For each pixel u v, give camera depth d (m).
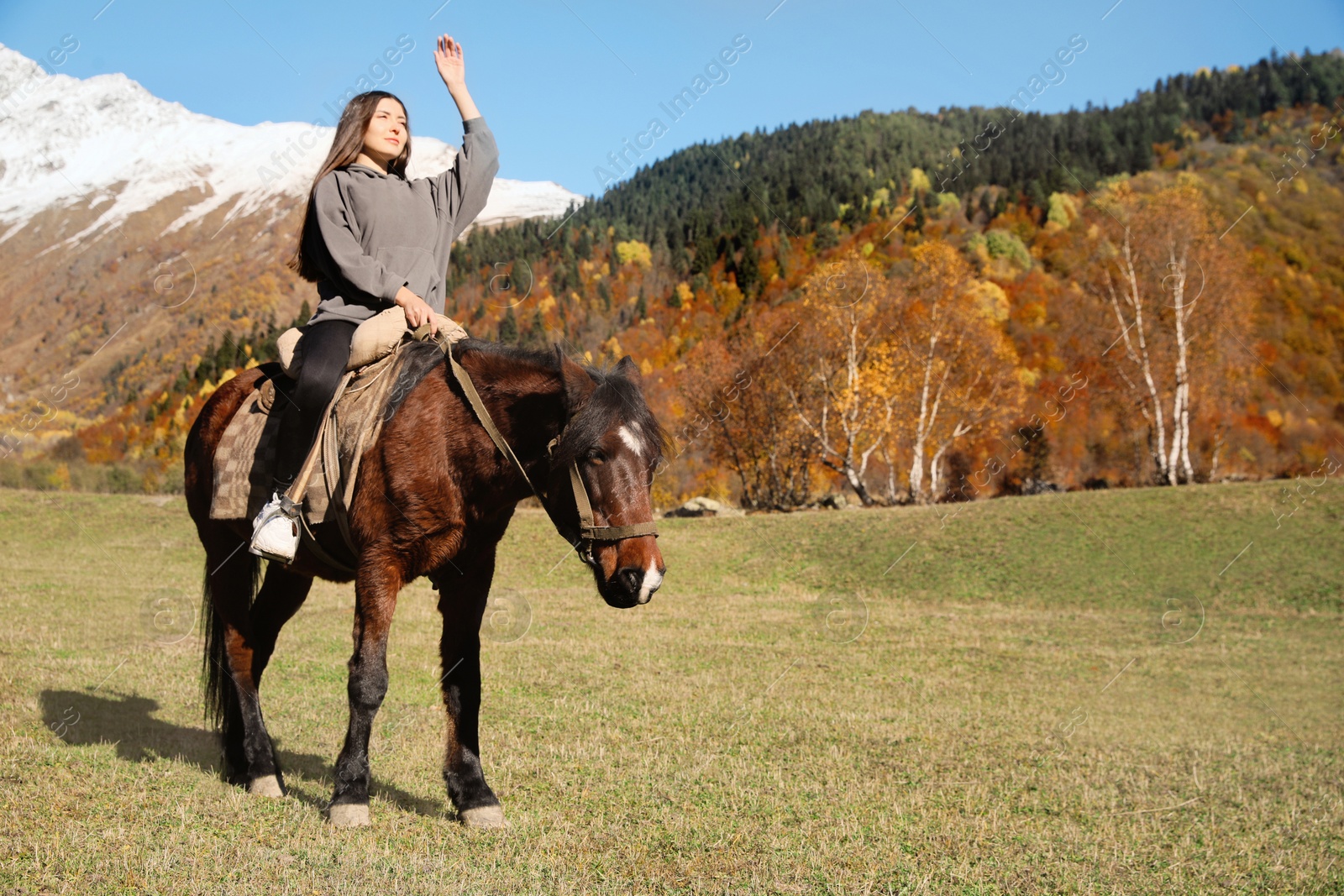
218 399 4.70
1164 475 34.91
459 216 4.34
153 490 38.34
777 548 21.77
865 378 34.62
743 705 7.38
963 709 7.79
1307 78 109.50
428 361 3.72
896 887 3.27
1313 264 70.69
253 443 4.21
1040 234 89.81
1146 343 36.72
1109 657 11.20
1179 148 107.12
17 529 22.27
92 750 4.66
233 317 129.25
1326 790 5.27
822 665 10.01
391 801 4.05
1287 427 52.69
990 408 37.91
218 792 4.05
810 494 42.06
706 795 4.53
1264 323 62.41
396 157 4.26
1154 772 5.64
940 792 4.86
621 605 3.33
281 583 4.55
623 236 107.44
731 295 75.00
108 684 6.82
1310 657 11.43
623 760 5.25
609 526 3.31
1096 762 5.84
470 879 3.06
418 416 3.58
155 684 6.99
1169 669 10.45
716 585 18.84
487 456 3.51
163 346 121.75
